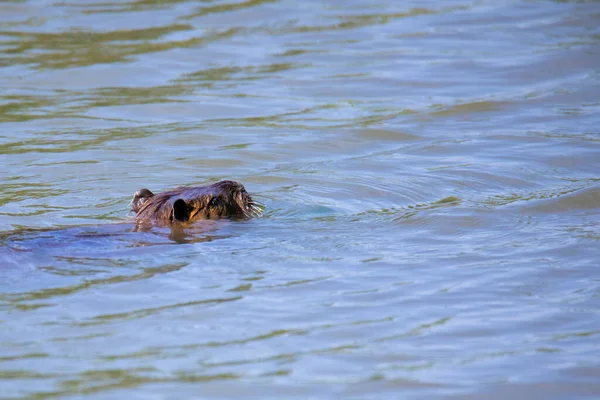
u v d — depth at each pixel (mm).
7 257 33219
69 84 65312
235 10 85625
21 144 52062
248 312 29266
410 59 72375
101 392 23938
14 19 81625
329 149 52375
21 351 26266
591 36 76562
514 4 87875
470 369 25578
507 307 29875
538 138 54219
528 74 67875
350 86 65688
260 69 69625
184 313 29078
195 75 67938
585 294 30859
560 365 25781
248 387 24422
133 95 63125
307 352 26562
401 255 34969
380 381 24844
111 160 49219
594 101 61719
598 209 41562
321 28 80875
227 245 35562
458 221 39562
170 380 24719
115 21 81625
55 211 40469
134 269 32750
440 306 29938
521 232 38125
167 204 37688
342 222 39188
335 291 31141
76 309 29266
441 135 55312
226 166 48688
